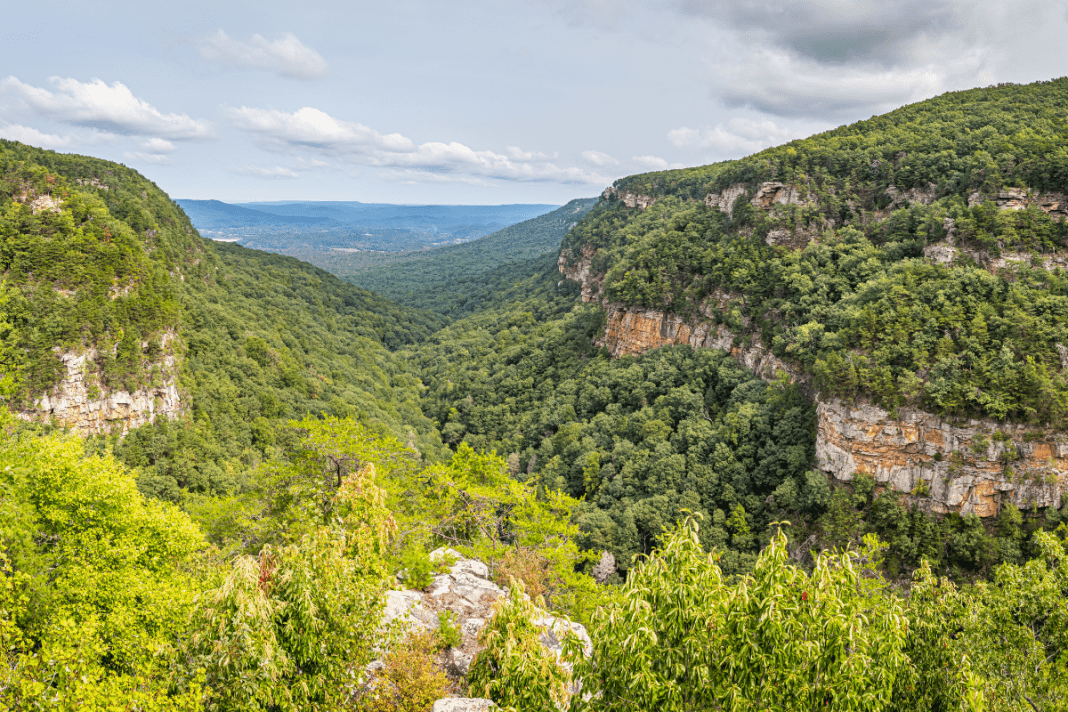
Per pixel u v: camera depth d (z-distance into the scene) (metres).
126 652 17.39
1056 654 16.20
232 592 11.39
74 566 18.38
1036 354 50.91
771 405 67.19
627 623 11.29
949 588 15.14
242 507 33.34
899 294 61.53
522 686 11.68
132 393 67.81
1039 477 48.56
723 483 63.03
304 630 12.45
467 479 38.69
